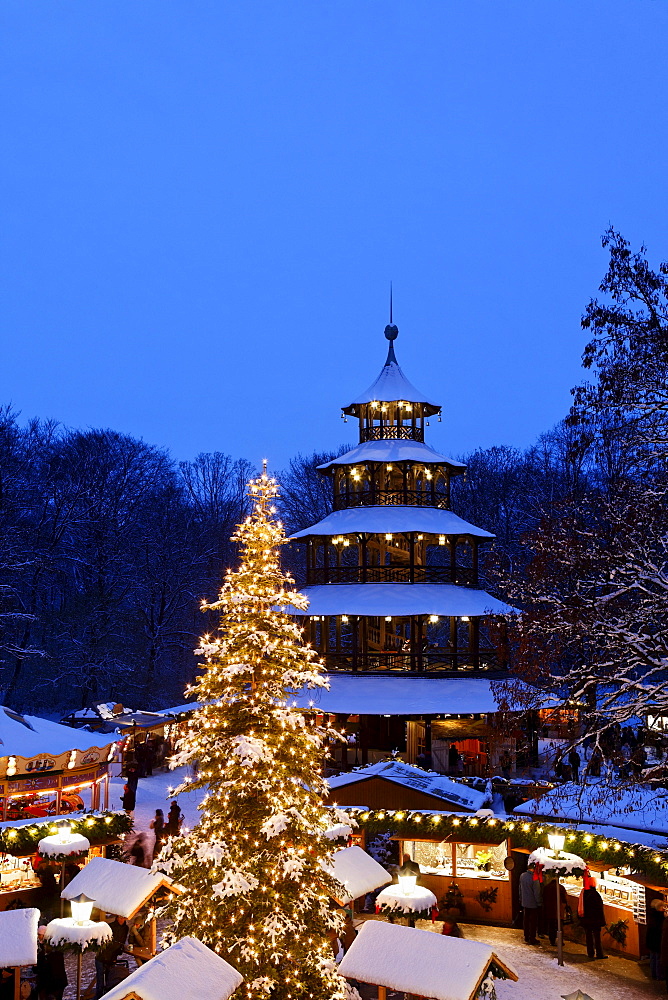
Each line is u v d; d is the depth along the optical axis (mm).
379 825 22078
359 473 48969
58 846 20281
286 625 15586
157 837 24453
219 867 14125
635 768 21016
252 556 15914
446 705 38219
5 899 21000
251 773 14453
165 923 20688
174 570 68938
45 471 68375
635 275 19859
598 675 20062
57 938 15836
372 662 44594
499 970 13930
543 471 73812
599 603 19922
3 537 56000
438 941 14117
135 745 40031
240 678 15398
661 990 17641
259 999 13367
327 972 13938
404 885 18578
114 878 17500
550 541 21469
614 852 18906
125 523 69938
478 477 78688
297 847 14750
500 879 22141
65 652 57719
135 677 59781
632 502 20703
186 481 93875
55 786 25781
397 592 43531
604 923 19594
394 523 45469
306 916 14586
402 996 17578
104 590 62469
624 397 19828
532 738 30875
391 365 52375
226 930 14047
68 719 44438
